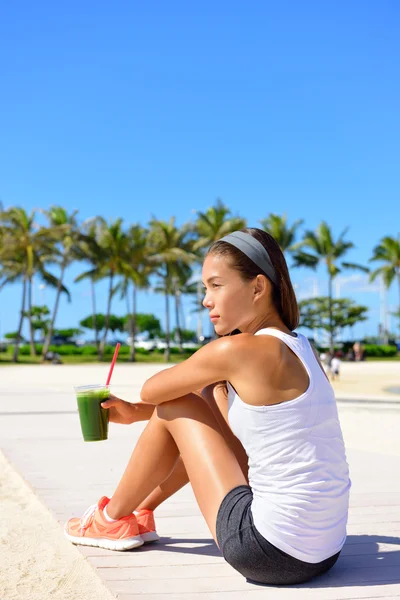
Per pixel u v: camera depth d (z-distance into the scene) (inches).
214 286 94.3
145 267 1877.5
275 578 94.3
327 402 90.5
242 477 95.3
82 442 266.1
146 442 104.5
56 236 1700.3
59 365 1600.6
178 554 114.7
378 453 245.1
